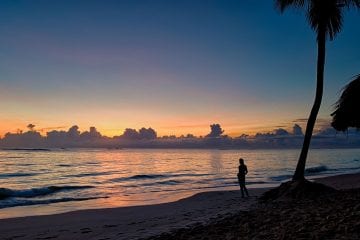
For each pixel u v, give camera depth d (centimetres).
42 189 3048
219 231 912
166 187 3447
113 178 4594
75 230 1341
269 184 3441
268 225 866
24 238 1230
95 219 1628
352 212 831
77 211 1873
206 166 7688
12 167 6919
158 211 1784
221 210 1520
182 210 1744
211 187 3328
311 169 5409
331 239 634
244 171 2067
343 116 1028
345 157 13912
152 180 4262
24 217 1706
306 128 1714
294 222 836
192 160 11600
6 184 3978
